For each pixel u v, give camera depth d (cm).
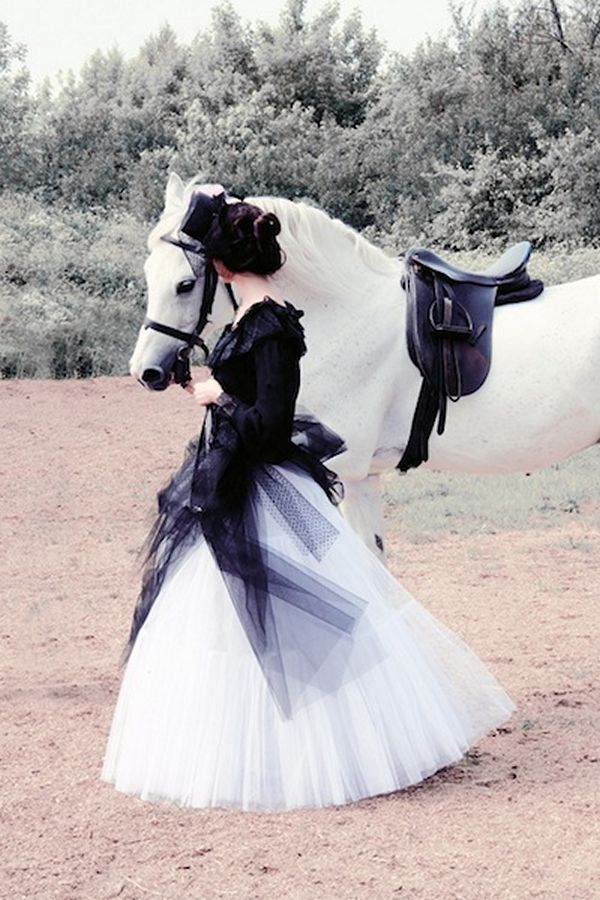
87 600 967
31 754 621
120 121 4012
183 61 4575
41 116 3891
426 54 3834
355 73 4444
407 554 1091
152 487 1397
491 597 943
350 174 3566
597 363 671
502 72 3525
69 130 3838
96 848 504
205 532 527
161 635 548
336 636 530
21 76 3581
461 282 673
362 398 658
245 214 537
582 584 973
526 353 671
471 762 586
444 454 685
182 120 4053
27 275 2395
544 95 3453
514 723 648
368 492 682
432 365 659
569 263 2467
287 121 3741
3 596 988
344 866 479
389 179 3528
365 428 657
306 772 529
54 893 469
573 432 679
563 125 3381
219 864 485
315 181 3556
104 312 2211
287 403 527
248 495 534
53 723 670
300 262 650
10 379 2017
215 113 4172
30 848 508
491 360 670
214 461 532
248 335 526
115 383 1945
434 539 1141
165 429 1658
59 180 3616
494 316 685
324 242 657
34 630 888
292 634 526
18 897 467
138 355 660
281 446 535
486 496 1298
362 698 539
